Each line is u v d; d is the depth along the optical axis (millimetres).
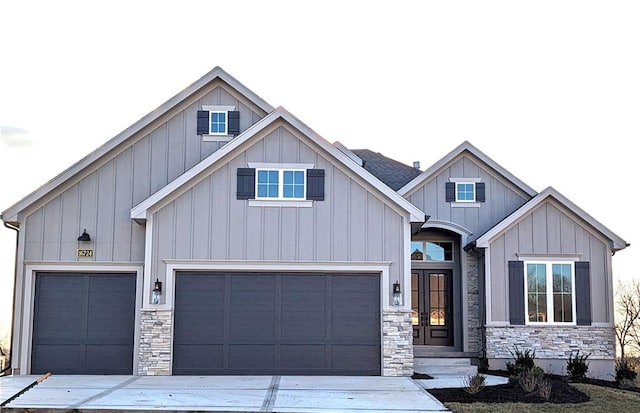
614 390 15109
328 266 16594
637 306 32469
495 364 17984
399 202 16688
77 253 17109
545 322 18156
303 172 16812
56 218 17219
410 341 16453
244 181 16703
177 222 16516
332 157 16844
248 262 16484
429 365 17859
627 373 16609
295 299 16656
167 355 16188
